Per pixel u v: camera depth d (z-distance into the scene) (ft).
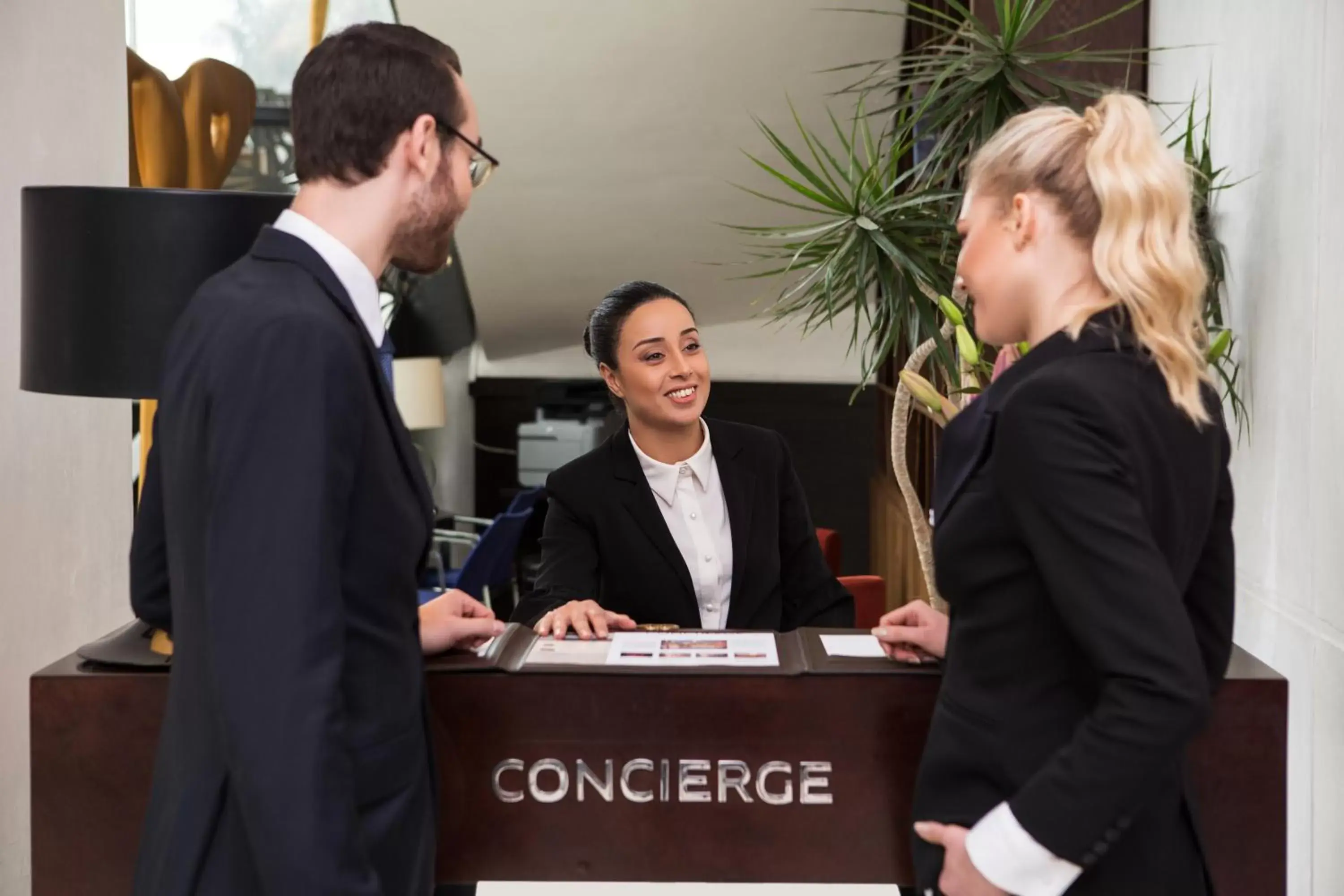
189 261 6.22
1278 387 8.66
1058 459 3.95
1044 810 3.97
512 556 19.72
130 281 6.20
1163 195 4.21
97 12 9.32
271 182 21.75
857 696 5.65
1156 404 4.10
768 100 19.24
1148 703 3.78
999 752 4.33
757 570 7.91
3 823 7.99
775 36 17.98
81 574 9.04
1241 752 5.40
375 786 4.38
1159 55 11.84
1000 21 9.25
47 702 5.61
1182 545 4.17
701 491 8.00
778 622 8.04
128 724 5.62
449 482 27.25
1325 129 7.76
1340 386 7.53
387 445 4.39
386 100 4.51
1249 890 5.44
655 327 7.76
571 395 27.50
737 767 5.69
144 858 4.41
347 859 3.90
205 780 4.21
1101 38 12.02
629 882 5.74
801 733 5.67
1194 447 4.18
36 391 6.47
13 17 8.09
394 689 4.47
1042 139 4.42
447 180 4.71
